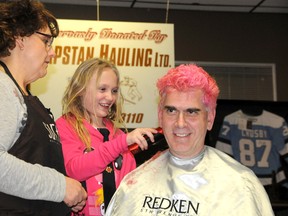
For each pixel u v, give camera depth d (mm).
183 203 1373
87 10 4184
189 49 4441
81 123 1829
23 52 1446
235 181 1382
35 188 1280
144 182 1458
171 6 4309
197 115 1417
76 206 1498
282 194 3900
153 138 1639
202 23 4473
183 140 1425
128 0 4129
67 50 2809
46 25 1507
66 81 2787
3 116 1263
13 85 1346
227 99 4336
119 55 2859
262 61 4570
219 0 4176
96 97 1875
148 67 2879
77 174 1655
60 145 1509
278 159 3947
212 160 1452
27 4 1460
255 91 4723
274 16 4605
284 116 4051
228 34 4520
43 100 2766
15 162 1248
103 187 1757
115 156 1645
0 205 1285
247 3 4273
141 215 1388
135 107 2852
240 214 1320
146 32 2896
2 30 1397
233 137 3941
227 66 4551
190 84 1397
